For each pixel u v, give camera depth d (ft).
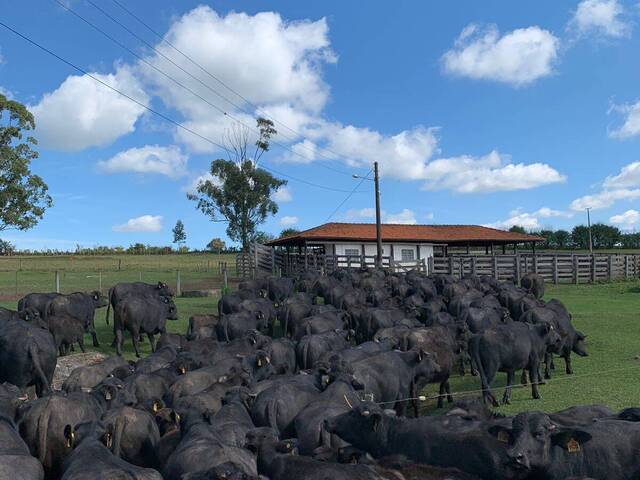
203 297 123.03
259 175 264.72
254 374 47.14
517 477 26.25
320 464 25.04
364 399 37.81
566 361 58.95
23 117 176.65
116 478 23.91
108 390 38.83
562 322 59.98
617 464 25.77
